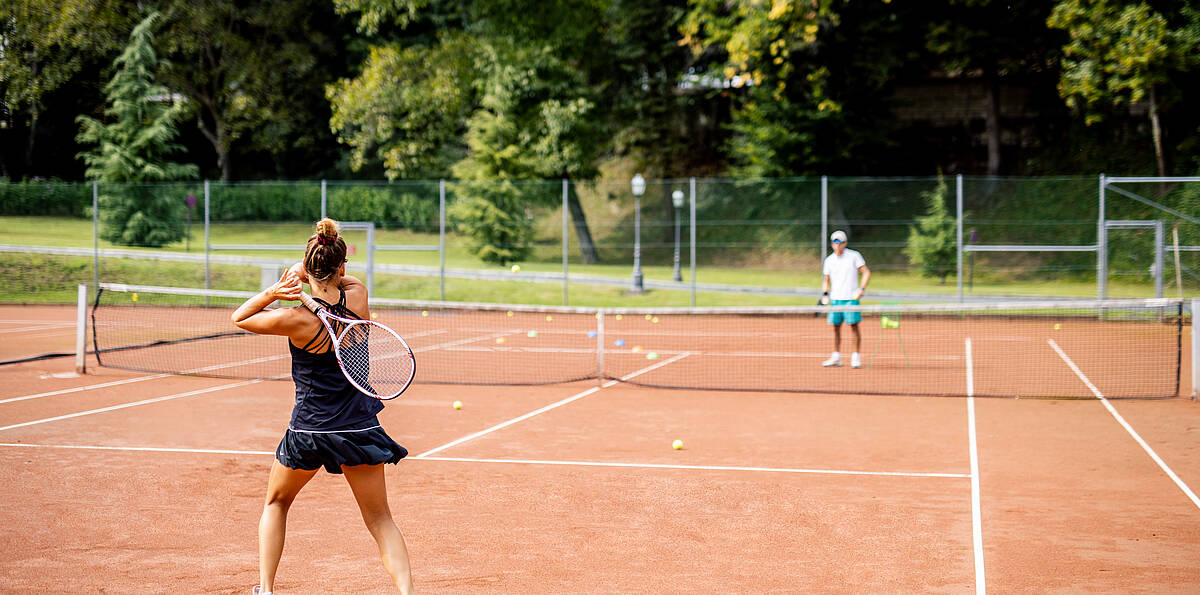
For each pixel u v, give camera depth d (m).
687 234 33.94
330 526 5.75
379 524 4.38
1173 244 22.12
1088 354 15.39
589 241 32.59
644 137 37.06
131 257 24.38
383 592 4.66
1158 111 27.92
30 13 32.91
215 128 44.25
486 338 17.73
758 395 11.20
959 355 15.34
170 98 39.16
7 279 24.61
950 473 7.18
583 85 32.78
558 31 31.00
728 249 31.64
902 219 32.22
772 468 7.36
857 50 31.55
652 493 6.59
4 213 26.20
